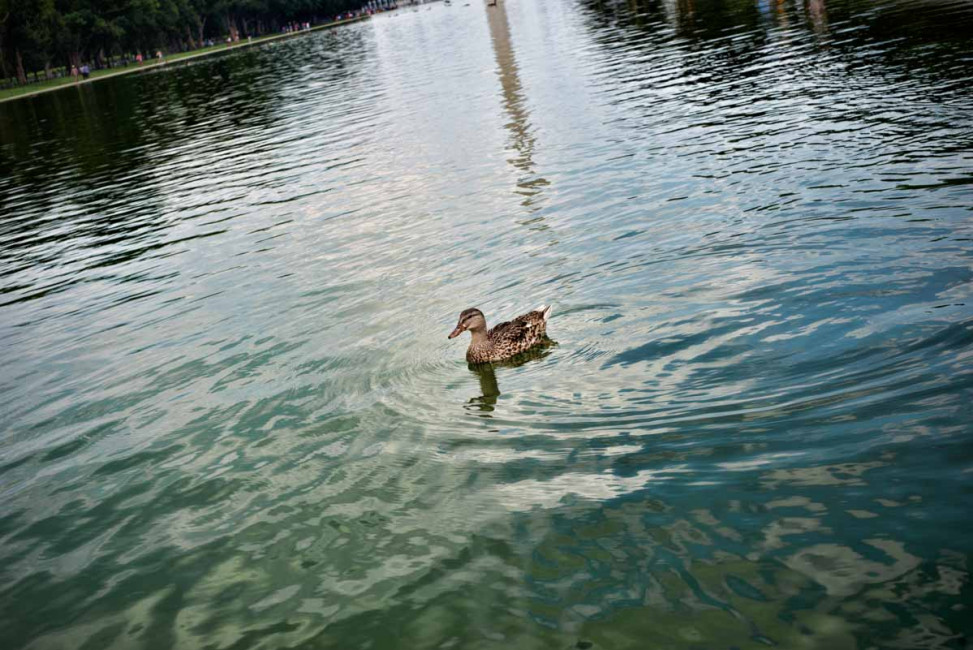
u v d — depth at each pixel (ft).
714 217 52.19
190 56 460.55
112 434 37.24
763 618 20.92
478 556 25.11
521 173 75.20
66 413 40.50
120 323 53.26
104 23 401.70
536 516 26.53
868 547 22.61
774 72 107.65
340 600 24.16
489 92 137.69
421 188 76.59
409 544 26.23
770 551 23.15
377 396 36.78
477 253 53.62
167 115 188.55
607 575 23.35
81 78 375.66
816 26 146.41
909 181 51.52
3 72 395.34
